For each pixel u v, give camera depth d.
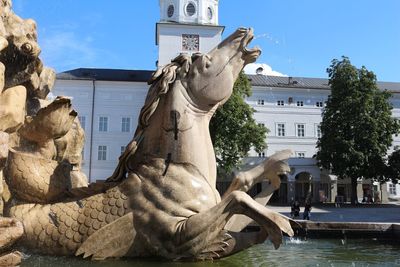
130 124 45.06
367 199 41.00
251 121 31.62
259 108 47.28
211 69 4.42
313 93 48.09
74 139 6.03
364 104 36.12
